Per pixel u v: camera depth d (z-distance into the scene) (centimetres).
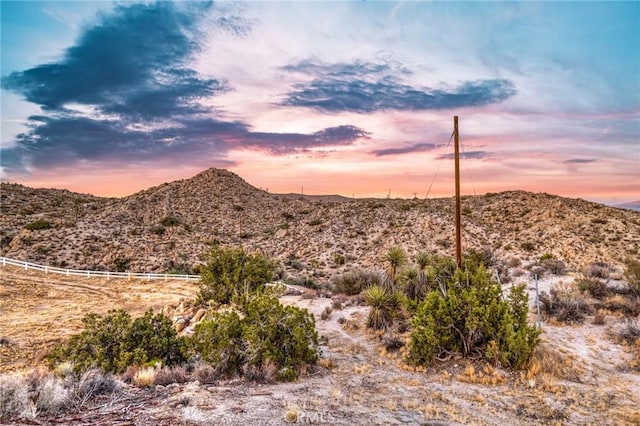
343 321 2075
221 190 12838
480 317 1377
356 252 6394
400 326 1844
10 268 4422
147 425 687
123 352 1312
